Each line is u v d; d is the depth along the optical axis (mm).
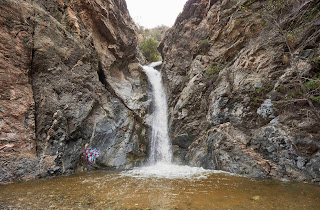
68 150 8164
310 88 6969
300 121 6891
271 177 6496
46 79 8242
